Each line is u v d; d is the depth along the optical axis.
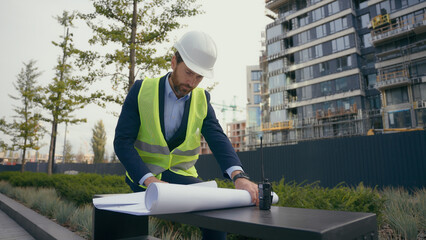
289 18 40.78
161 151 1.59
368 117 32.84
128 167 1.36
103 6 8.62
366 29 34.75
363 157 13.27
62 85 12.51
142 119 1.56
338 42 35.69
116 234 1.88
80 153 90.25
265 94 46.31
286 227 0.66
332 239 0.64
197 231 3.26
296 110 39.31
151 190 0.87
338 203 3.39
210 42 1.49
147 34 8.85
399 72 29.53
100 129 68.31
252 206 1.14
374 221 0.86
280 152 16.27
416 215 3.89
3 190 11.76
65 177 11.43
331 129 35.50
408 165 11.98
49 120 18.38
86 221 4.13
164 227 3.64
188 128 1.65
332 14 36.53
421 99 28.03
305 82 37.97
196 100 1.73
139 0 8.73
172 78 1.57
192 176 1.71
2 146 21.78
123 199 1.05
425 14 28.80
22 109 23.30
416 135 11.91
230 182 5.33
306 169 15.04
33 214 5.39
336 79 35.34
